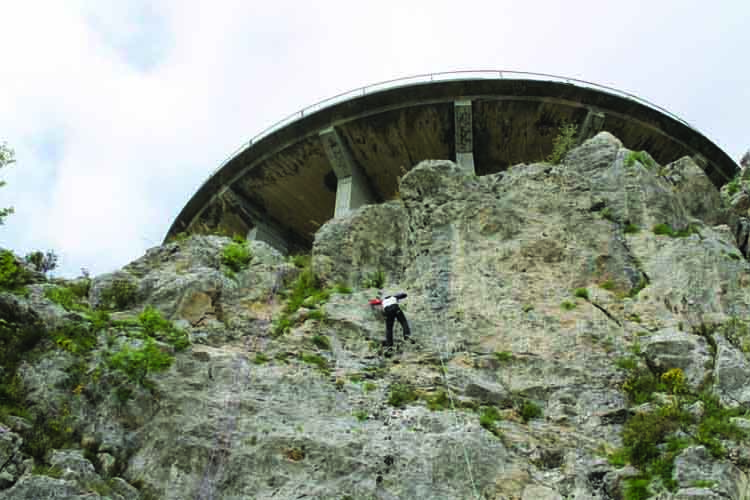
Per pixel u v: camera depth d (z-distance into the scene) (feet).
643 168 62.59
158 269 57.88
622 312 51.29
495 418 43.11
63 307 46.73
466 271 55.01
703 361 46.24
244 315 52.60
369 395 43.73
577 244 56.65
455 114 88.89
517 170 64.28
